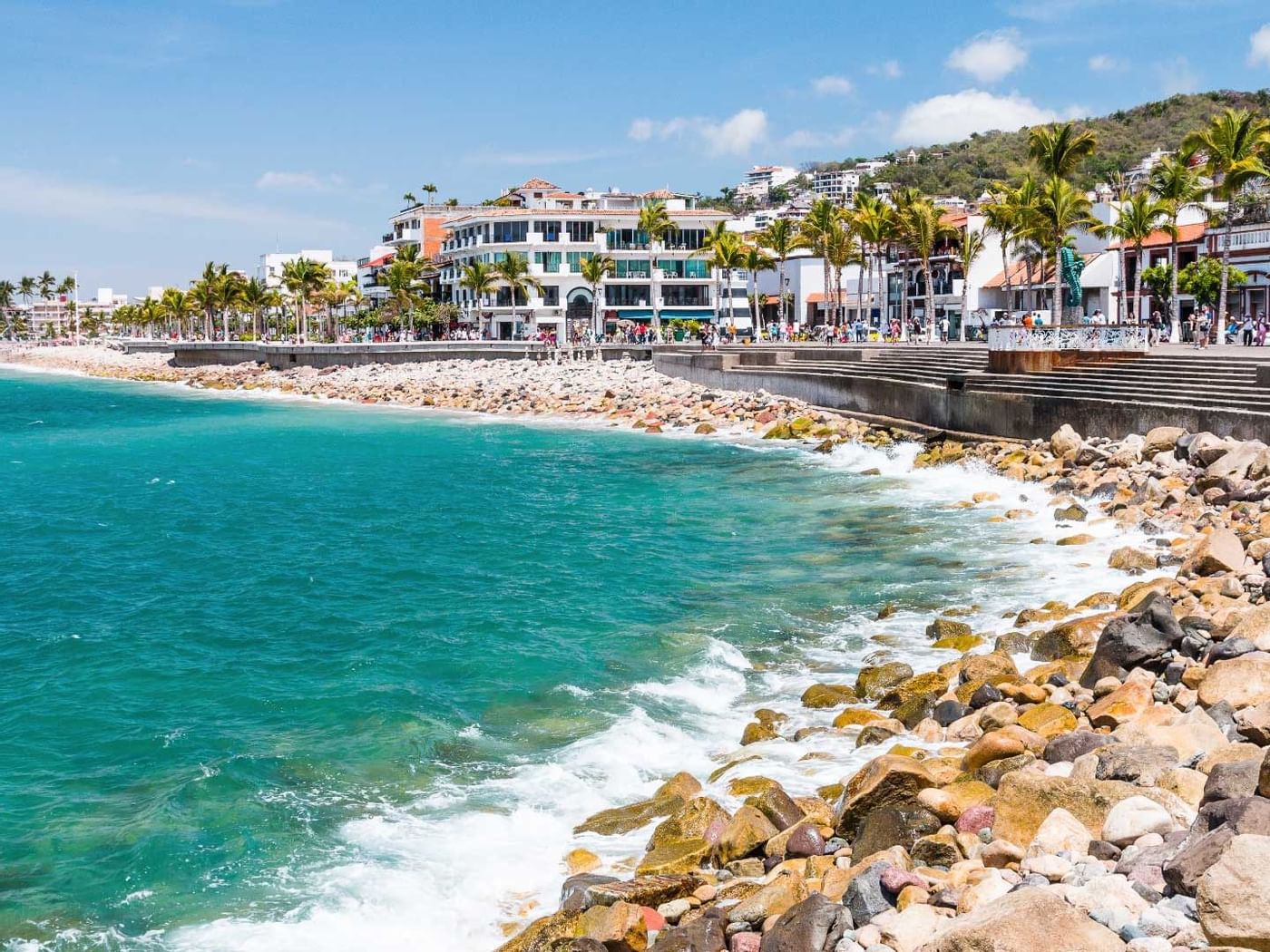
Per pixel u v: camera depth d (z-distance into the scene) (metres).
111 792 15.08
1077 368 43.84
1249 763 10.03
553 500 39.34
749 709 17.28
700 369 73.06
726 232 107.19
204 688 19.38
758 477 41.91
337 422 75.62
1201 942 7.76
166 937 11.34
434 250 158.50
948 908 9.20
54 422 82.00
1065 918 7.89
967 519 30.77
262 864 12.71
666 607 23.78
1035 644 18.06
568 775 14.90
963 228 104.06
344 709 17.98
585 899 10.77
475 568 28.56
